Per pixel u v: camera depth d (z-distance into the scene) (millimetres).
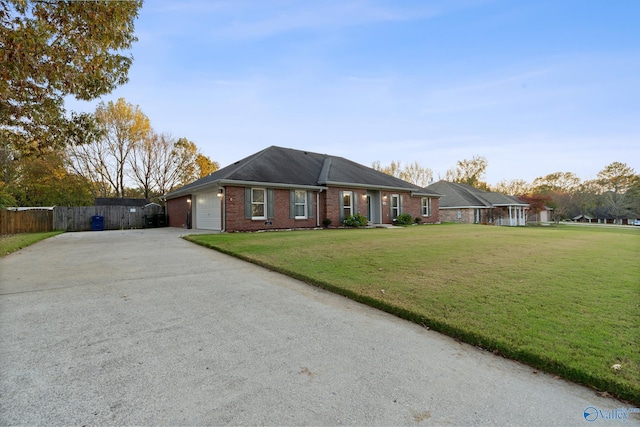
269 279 5445
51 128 8867
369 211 19281
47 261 6816
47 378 2270
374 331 3324
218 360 2596
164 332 3150
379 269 5801
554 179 57594
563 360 2529
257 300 4285
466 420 1896
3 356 2588
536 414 1979
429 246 8594
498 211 33281
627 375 2312
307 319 3633
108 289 4656
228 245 8719
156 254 7789
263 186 14289
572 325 3240
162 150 31219
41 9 6277
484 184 49688
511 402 2107
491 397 2162
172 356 2650
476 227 17812
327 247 8312
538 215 41719
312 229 15219
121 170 29094
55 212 17406
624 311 3627
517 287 4625
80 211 18266
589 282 4906
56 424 1785
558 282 4902
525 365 2645
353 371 2471
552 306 3803
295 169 16906
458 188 33219
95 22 6586
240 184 13414
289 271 5707
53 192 25766
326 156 21578
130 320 3455
